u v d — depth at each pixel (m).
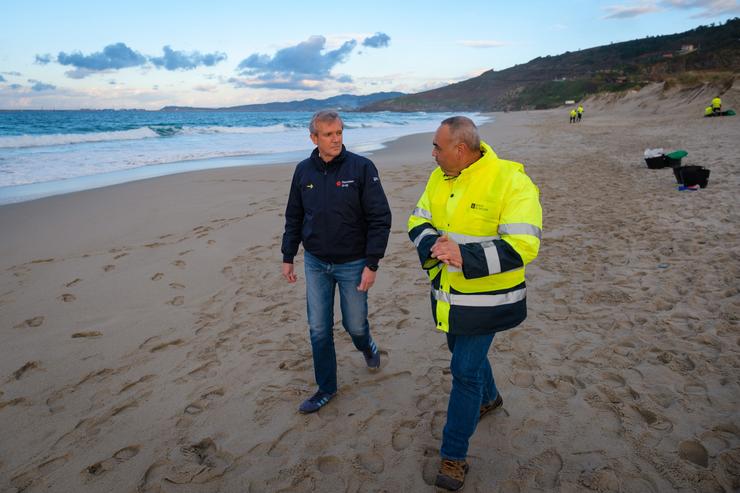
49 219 6.96
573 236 5.85
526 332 3.50
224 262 5.20
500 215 1.93
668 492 2.01
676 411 2.52
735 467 2.11
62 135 20.66
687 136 17.53
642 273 4.48
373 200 2.46
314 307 2.61
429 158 14.86
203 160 14.10
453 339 2.34
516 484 2.12
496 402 2.58
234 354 3.36
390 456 2.34
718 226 5.79
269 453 2.39
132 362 3.28
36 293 4.40
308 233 2.53
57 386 3.01
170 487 2.18
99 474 2.28
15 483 2.24
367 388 2.93
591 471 2.15
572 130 26.66
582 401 2.66
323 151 2.41
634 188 8.56
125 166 12.68
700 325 3.41
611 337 3.36
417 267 5.02
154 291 4.45
